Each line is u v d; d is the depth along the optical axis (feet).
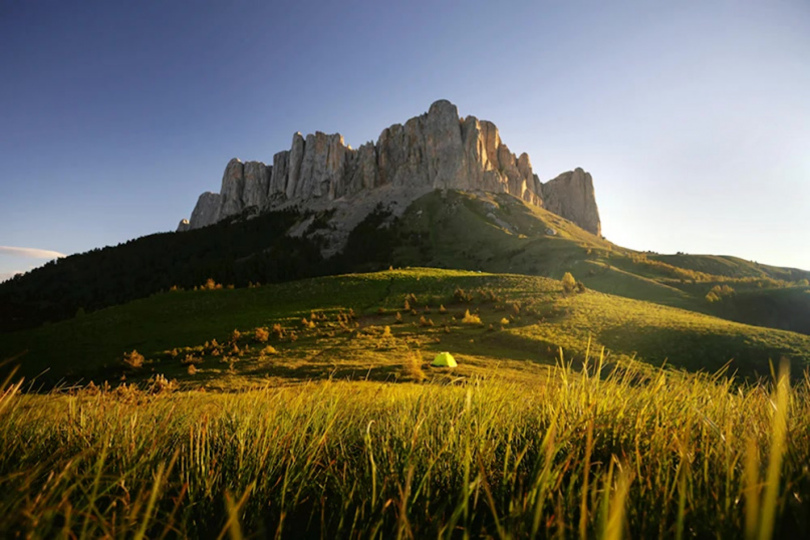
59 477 5.12
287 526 6.66
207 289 282.36
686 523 4.96
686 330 123.54
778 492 4.77
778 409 5.05
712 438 6.57
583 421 7.07
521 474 6.60
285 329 179.83
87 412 10.14
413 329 162.91
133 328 201.36
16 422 8.53
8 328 405.80
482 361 106.11
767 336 113.29
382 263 540.93
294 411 10.48
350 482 7.57
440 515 5.69
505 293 221.87
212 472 7.55
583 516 4.09
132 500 6.39
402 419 9.63
